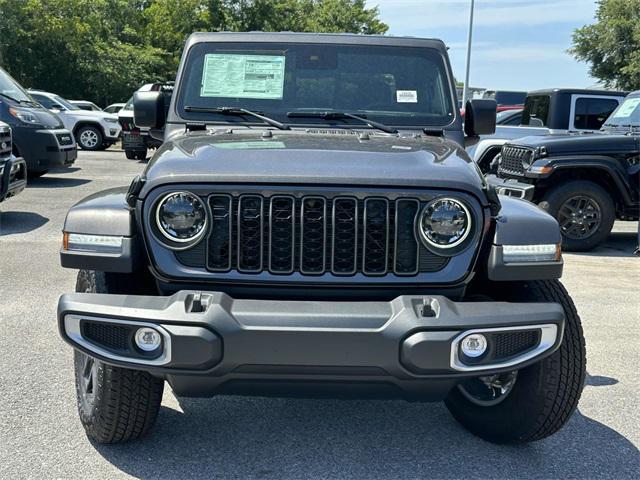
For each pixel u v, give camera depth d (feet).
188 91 13.87
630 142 28.73
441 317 9.29
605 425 12.82
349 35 14.43
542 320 9.61
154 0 150.30
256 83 13.93
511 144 30.60
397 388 9.68
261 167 9.98
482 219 10.00
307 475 10.93
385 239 9.86
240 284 9.91
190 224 9.78
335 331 9.12
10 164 28.43
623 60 135.95
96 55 123.13
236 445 11.87
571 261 27.40
